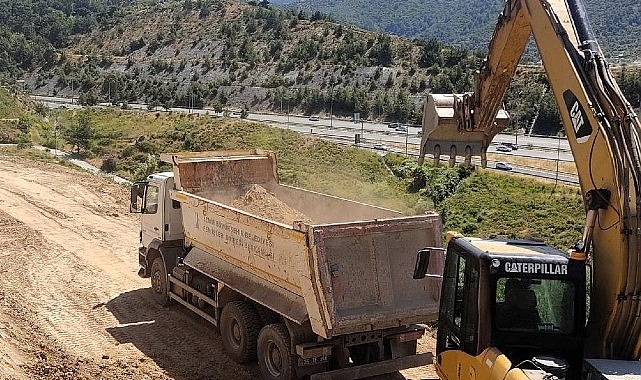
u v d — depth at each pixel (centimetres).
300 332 926
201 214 1162
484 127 886
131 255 1789
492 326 680
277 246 945
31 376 1012
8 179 2916
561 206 3322
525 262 677
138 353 1127
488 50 852
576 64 662
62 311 1331
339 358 939
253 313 1046
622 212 601
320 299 870
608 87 640
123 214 2325
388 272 928
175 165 1322
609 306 627
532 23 733
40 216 2244
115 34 14912
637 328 612
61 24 16100
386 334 951
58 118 6731
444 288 805
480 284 684
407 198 3628
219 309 1134
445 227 2933
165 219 1342
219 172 1373
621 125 620
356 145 5581
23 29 16038
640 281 604
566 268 671
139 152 5566
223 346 1152
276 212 1234
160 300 1374
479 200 3534
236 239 1053
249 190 1322
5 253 1764
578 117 656
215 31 13688
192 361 1095
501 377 627
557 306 677
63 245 1873
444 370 784
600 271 639
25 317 1274
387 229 921
